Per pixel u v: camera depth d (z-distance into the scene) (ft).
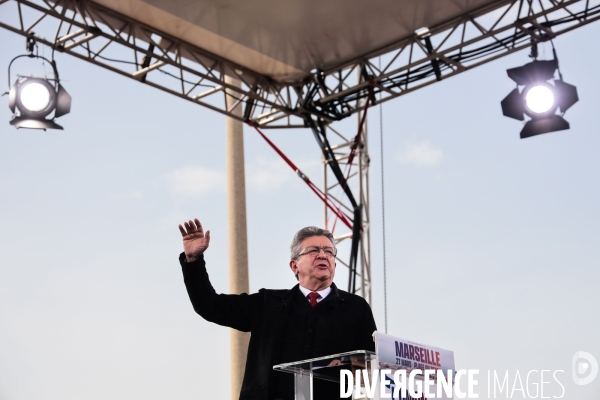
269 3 30.14
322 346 15.11
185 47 32.50
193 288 15.34
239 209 34.55
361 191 36.01
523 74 29.43
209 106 33.65
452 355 14.07
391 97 33.78
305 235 16.16
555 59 29.32
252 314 15.79
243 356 32.89
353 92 33.94
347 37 32.53
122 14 30.58
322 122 35.53
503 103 29.66
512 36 30.89
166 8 30.25
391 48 33.17
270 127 35.19
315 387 14.39
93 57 30.55
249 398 15.05
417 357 13.15
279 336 15.29
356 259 34.78
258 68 34.55
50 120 28.37
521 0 30.01
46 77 28.91
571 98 28.94
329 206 35.32
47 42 29.19
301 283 15.96
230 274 34.17
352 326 15.39
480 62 31.71
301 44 32.81
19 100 27.99
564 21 30.07
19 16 28.60
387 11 30.94
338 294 15.66
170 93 32.50
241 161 35.04
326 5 30.37
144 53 30.99
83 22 29.53
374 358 12.57
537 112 28.94
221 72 33.78
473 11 31.14
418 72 32.89
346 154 36.50
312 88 35.06
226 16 30.78
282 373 15.05
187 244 15.43
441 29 31.86
